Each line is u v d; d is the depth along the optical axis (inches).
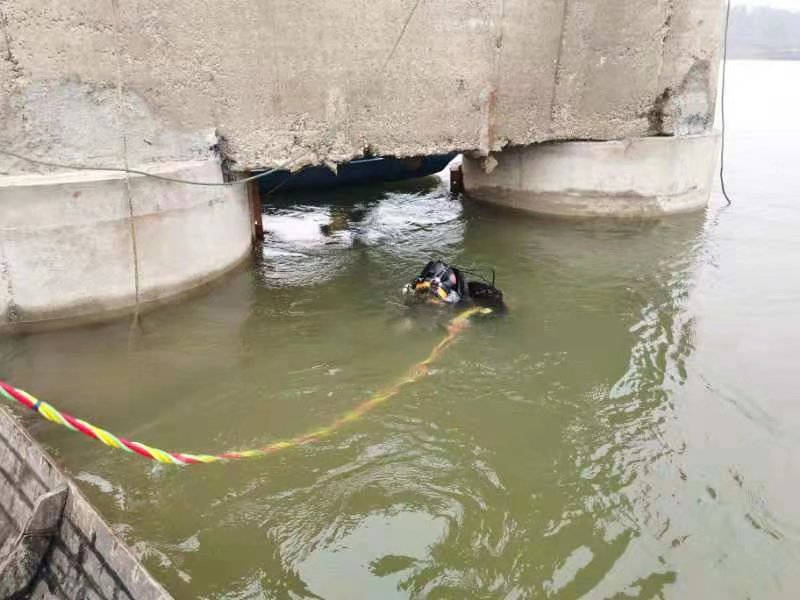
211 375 180.4
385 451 147.9
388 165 410.3
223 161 238.1
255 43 224.5
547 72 292.8
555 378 180.4
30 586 115.5
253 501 131.4
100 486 135.3
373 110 257.4
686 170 326.0
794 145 534.0
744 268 261.9
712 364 187.6
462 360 190.1
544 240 300.7
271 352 194.1
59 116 194.2
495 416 162.2
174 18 207.0
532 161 335.9
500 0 265.3
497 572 114.3
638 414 162.9
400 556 117.8
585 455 146.7
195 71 217.0
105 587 104.7
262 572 114.3
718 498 133.0
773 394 171.8
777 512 129.4
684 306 227.0
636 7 294.8
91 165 202.7
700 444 150.7
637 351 195.3
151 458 131.1
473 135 282.7
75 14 188.2
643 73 309.1
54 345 191.8
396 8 246.2
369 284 248.4
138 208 203.5
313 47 236.1
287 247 293.1
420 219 342.0
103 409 162.9
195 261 226.8
